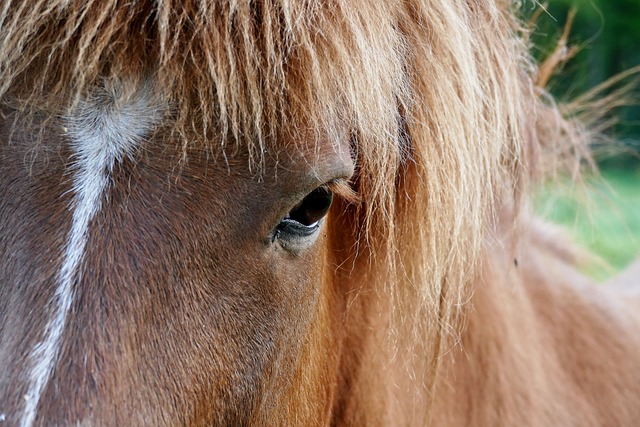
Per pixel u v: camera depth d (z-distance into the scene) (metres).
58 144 1.14
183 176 1.15
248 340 1.18
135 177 1.14
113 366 1.12
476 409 1.51
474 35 1.32
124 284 1.13
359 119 1.19
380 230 1.33
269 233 1.18
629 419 1.64
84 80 1.13
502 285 1.56
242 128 1.16
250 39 1.15
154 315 1.14
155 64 1.15
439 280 1.32
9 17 1.14
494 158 1.34
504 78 1.35
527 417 1.54
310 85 1.17
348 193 1.25
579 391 1.62
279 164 1.17
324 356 1.34
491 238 1.52
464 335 1.50
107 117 1.15
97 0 1.13
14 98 1.15
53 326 1.12
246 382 1.19
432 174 1.29
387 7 1.23
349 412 1.43
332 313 1.36
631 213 5.81
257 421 1.22
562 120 1.61
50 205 1.14
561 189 1.62
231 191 1.16
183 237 1.15
